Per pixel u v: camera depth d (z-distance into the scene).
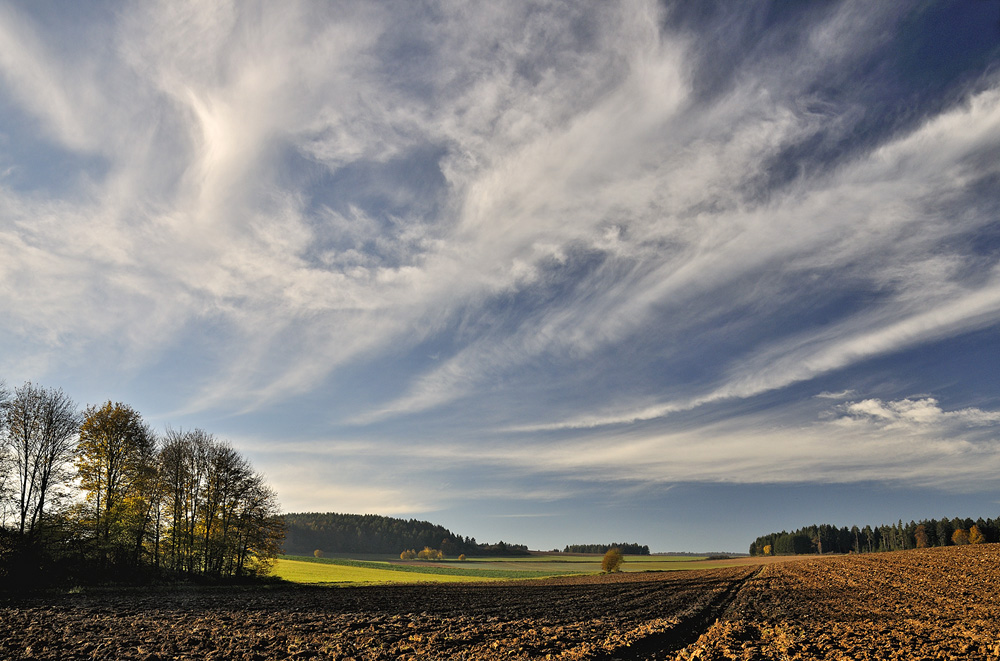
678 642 19.55
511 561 146.62
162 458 44.91
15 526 34.69
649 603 34.50
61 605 25.67
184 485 45.59
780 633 21.16
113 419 40.22
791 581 51.88
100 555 38.25
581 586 53.47
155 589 36.50
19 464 35.50
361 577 65.50
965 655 16.44
